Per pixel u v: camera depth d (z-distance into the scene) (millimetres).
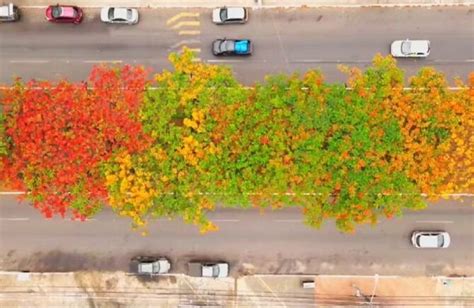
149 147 42062
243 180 42156
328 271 49312
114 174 42094
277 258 49438
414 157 41688
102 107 42062
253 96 42094
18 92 43062
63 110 42125
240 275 49531
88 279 49875
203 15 49312
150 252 49750
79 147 41844
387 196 42375
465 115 41281
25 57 49750
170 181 42531
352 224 45656
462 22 48562
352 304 49188
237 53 48656
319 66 49000
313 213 43031
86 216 44656
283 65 49125
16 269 50031
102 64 49312
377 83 41969
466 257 48812
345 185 41906
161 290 49812
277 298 49500
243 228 49531
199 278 49625
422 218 48969
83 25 49688
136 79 42688
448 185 41844
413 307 49062
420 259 49031
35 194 43188
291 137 41469
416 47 47719
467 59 48594
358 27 48938
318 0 48906
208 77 42500
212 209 46812
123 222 49750
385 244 49094
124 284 49875
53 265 49969
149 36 49500
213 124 41625
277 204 43625
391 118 41344
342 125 41344
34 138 42031
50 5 49594
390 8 48750
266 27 49188
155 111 42062
